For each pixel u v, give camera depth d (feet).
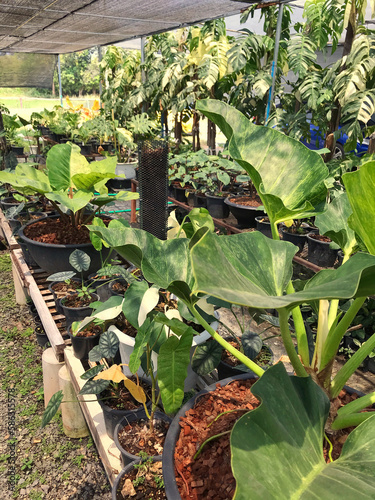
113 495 4.58
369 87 11.20
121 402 5.86
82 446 7.30
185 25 16.93
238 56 13.70
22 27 18.69
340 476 2.54
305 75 12.19
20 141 29.78
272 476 2.31
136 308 5.30
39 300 9.20
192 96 17.37
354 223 3.18
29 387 8.72
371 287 2.41
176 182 17.72
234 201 13.96
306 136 13.67
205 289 2.09
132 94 21.88
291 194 4.50
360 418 3.56
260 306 2.06
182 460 3.75
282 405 2.82
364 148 19.35
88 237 10.15
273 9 14.62
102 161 10.34
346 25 10.59
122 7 14.01
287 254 3.65
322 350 3.90
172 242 4.32
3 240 16.03
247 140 4.81
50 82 36.65
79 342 7.09
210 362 5.69
